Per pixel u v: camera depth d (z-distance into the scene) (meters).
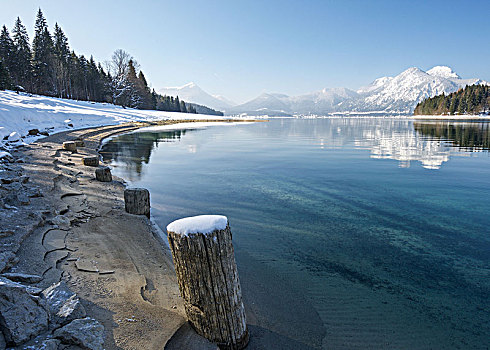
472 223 6.95
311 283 4.44
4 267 3.38
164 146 22.67
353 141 27.50
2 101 27.08
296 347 3.19
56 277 3.55
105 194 8.09
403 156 17.66
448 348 3.21
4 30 66.75
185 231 2.90
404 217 7.37
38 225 4.91
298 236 6.20
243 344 3.15
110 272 3.98
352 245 5.79
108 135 28.86
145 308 3.32
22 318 2.39
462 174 12.38
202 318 3.03
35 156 11.81
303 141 27.61
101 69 96.31
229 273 2.98
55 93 67.25
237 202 8.53
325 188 10.17
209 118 81.69
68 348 2.37
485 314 3.77
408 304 3.95
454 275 4.71
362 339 3.32
